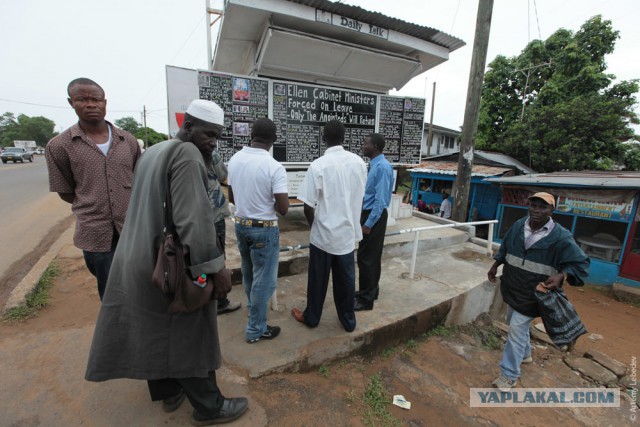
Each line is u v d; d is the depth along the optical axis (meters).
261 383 2.31
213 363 1.75
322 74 5.58
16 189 12.55
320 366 2.65
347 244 2.62
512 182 9.87
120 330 1.62
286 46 4.85
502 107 15.70
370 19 4.96
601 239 7.97
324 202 2.54
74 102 2.14
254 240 2.34
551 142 13.09
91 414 1.95
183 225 1.47
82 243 2.24
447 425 2.36
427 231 5.90
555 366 3.60
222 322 2.92
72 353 2.51
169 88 4.66
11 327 2.91
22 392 2.10
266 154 2.36
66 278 4.04
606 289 7.44
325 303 3.40
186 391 1.77
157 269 1.47
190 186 1.50
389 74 5.96
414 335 3.40
